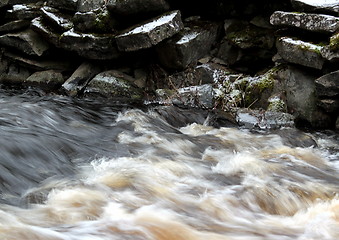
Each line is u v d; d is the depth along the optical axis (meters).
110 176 4.25
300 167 4.91
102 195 3.79
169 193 3.94
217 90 7.85
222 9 8.82
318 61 6.82
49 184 4.06
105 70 9.19
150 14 8.62
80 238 2.94
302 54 7.00
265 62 8.41
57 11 9.55
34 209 3.48
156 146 5.47
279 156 5.31
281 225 3.48
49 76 9.69
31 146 4.69
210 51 8.88
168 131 6.45
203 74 8.34
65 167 4.54
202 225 3.36
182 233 3.19
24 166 4.32
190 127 6.79
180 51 8.24
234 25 8.73
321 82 6.69
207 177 4.44
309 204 3.97
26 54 9.93
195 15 9.16
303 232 3.34
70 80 9.11
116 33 8.70
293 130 6.41
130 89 8.63
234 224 3.44
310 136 6.26
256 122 6.97
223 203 3.81
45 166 4.47
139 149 5.31
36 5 10.16
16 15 10.05
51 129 5.79
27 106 6.62
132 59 9.02
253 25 8.53
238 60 8.48
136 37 8.09
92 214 3.41
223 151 5.52
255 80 7.68
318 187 4.33
